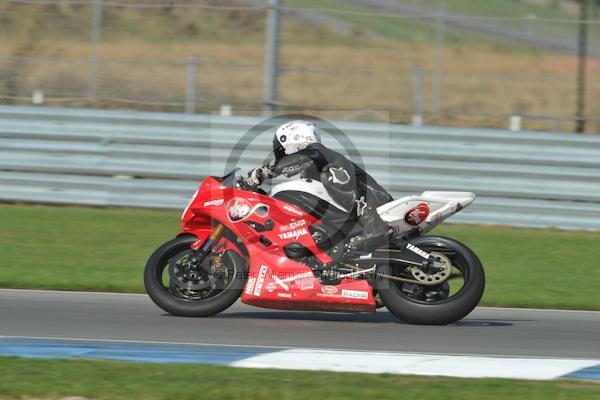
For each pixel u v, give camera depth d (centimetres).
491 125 6481
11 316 2608
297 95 6469
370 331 2522
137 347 2267
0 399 1788
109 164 4384
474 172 4222
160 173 4359
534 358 2247
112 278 3195
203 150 4341
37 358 2106
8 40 7025
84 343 2303
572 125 6694
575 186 4191
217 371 2005
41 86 6369
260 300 2558
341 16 7688
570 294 3173
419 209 2542
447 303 2520
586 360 2223
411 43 7406
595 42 7844
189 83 4828
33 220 4162
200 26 7425
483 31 7844
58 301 2838
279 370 2027
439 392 1861
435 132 4238
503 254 3806
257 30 7431
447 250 2536
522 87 7156
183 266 2573
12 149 4406
